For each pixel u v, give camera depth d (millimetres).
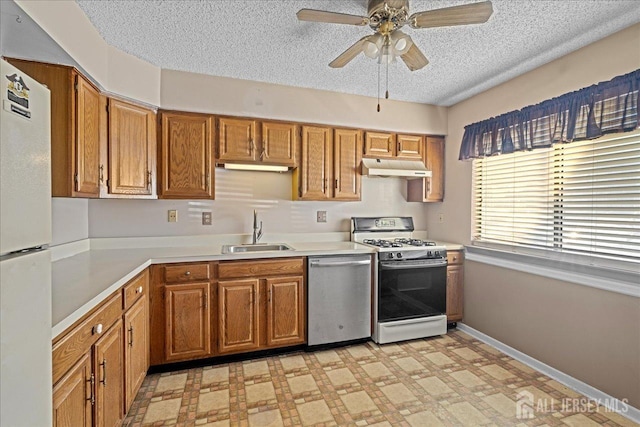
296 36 2051
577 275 2154
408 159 3338
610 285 1967
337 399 2043
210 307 2424
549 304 2355
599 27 1909
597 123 1993
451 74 2605
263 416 1874
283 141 2881
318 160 3006
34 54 1630
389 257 2871
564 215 2311
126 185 2291
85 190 1901
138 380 1962
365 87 2922
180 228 2842
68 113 1755
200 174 2633
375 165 3145
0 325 701
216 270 2438
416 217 3695
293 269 2637
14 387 747
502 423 1823
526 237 2609
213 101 2645
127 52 2252
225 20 1872
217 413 1896
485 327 2938
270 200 3123
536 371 2402
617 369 1934
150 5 1724
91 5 1724
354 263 2785
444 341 2939
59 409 1079
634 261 1886
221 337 2451
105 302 1490
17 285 759
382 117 3197
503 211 2828
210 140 2664
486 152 2869
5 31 1425
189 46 2178
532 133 2445
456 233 3305
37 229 848
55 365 1062
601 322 2020
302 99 2916
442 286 3068
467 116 3180
